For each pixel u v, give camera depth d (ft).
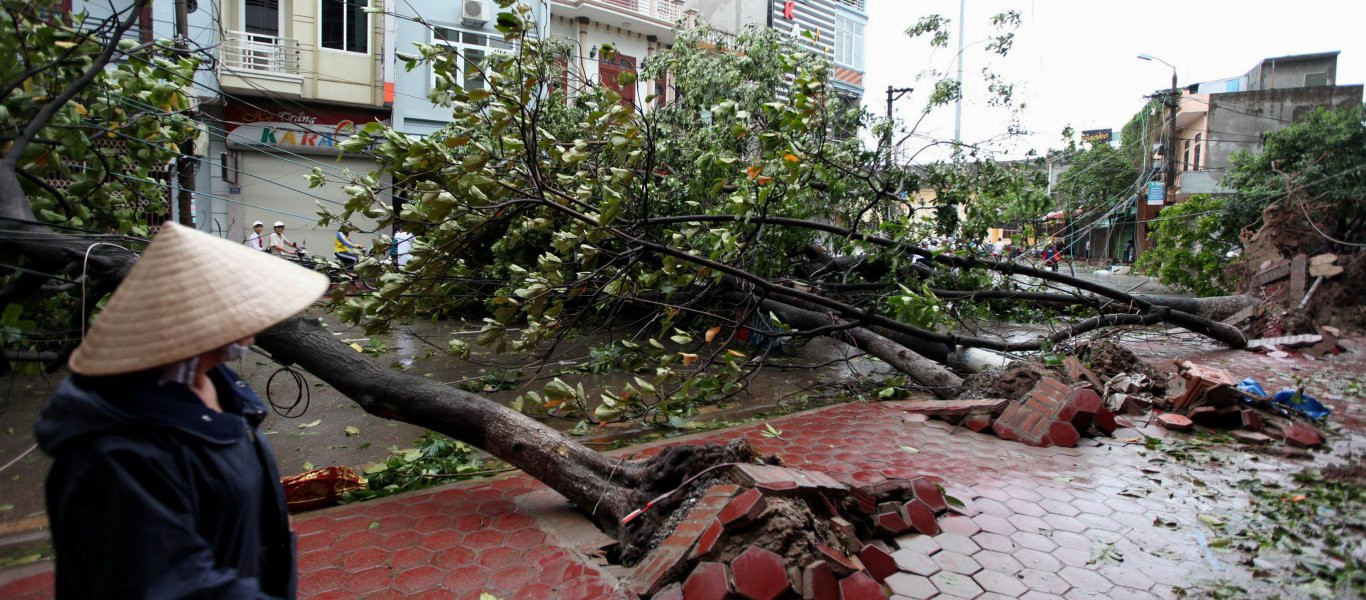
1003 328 42.22
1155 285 68.80
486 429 14.57
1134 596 11.09
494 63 17.71
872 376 27.50
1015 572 11.82
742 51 34.47
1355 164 41.04
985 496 15.10
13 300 18.08
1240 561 12.23
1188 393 21.17
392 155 17.74
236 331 5.02
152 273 5.05
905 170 28.60
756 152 31.58
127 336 4.81
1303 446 18.45
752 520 10.53
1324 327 34.71
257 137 51.49
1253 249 45.73
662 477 13.10
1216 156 95.81
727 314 28.78
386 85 54.75
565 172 23.99
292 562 5.88
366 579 11.15
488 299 21.80
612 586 10.94
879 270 30.81
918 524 13.16
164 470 4.65
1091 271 87.35
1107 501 14.88
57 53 17.85
